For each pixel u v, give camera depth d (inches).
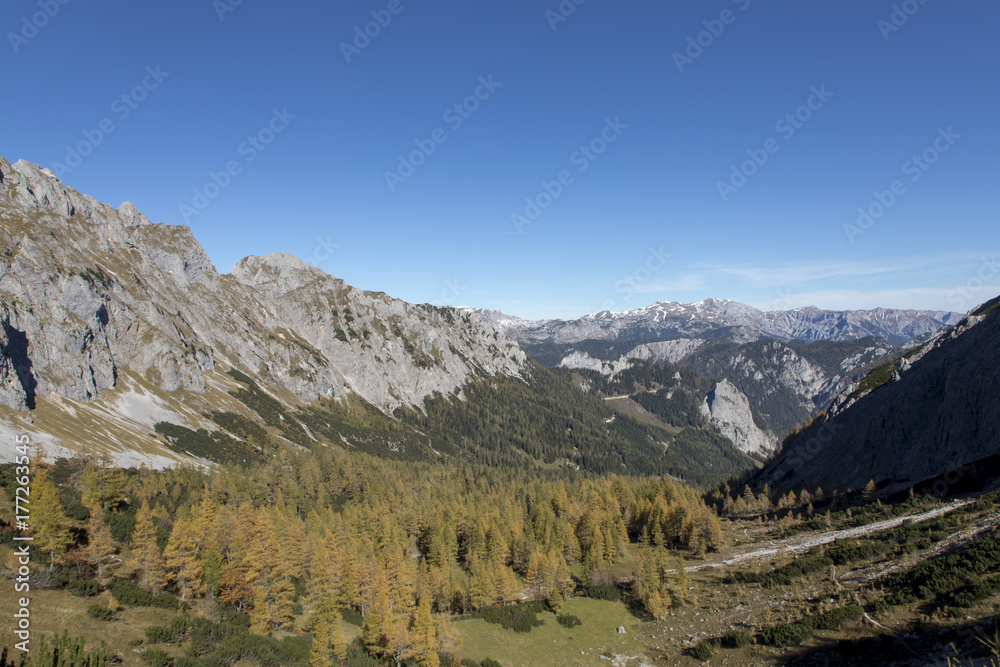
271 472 6530.5
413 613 3100.4
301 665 2436.0
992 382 4320.9
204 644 2268.7
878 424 5580.7
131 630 2172.7
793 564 3663.9
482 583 3880.4
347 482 6756.9
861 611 2694.4
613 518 5319.9
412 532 5324.8
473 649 3198.8
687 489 6609.3
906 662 2140.7
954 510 3572.8
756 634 2935.5
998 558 2522.1
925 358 5620.1
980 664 1809.8
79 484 3949.3
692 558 4628.4
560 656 3186.5
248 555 2864.2
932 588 2564.0
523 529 5177.2
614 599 3873.0
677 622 3440.0
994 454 4065.0
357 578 3467.0
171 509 4456.2
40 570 2357.3
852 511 4557.1
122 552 3075.8
